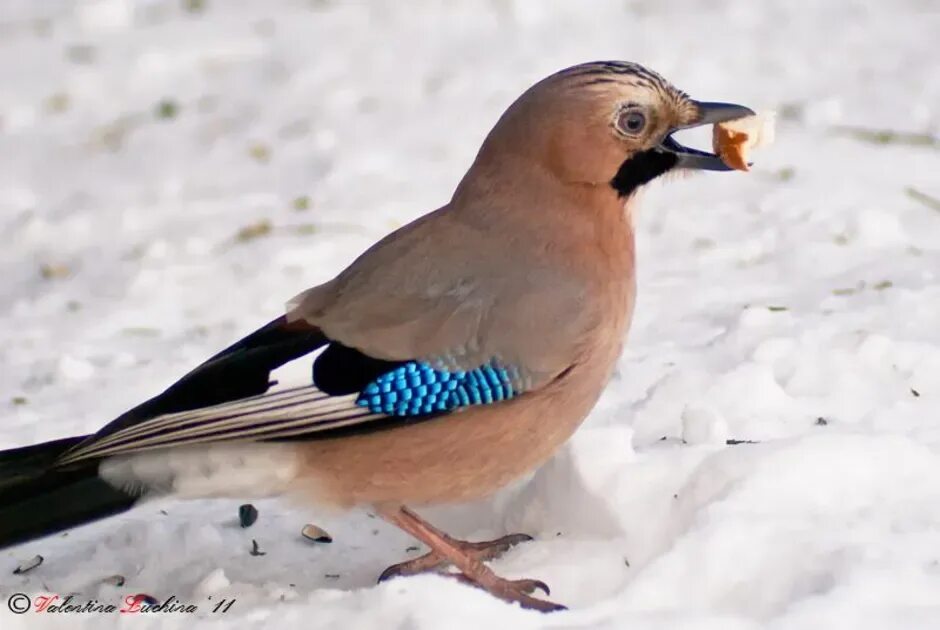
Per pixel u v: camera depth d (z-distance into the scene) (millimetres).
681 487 9016
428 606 7949
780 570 8188
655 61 19281
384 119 18531
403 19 22188
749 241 14172
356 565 9656
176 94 20297
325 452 8953
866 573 7867
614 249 9516
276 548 9883
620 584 8781
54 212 16906
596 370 9312
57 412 11758
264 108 19422
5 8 24328
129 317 13859
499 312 9039
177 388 8711
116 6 23234
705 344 11859
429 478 9047
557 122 9391
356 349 8930
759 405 10445
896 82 18234
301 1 23562
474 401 8938
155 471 8812
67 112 20094
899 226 14156
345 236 15086
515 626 7820
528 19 21750
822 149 16500
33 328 13820
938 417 10141
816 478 8867
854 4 21344
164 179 17547
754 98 17938
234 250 15094
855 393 10594
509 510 9812
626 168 9516
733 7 21578
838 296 12547
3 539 8648
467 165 16875
